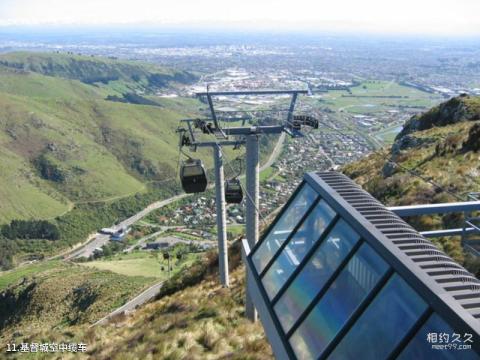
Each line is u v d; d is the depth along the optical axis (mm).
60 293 57188
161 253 140625
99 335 21297
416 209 9469
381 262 6672
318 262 8297
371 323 6121
